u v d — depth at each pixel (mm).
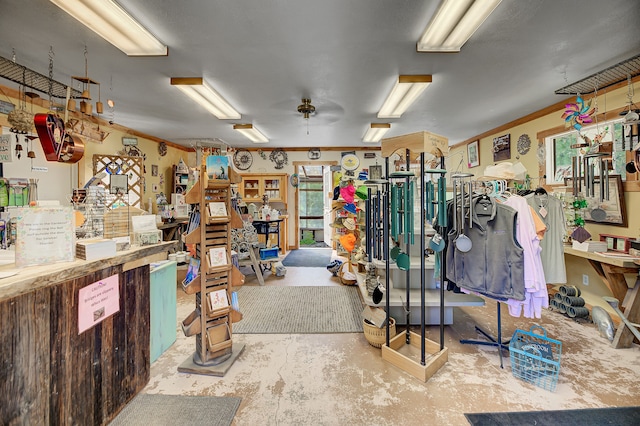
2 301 1151
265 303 3748
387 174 2336
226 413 1768
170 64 2715
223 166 2240
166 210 5723
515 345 2281
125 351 1850
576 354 2461
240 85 3230
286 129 5426
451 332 2916
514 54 2547
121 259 1740
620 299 2807
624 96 3055
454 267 2398
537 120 4266
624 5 1897
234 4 1879
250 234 4734
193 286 2229
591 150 2918
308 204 9992
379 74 2947
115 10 1896
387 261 2418
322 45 2393
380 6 1900
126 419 1721
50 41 2309
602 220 3135
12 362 1188
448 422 1697
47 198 3840
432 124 4984
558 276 2639
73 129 2350
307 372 2215
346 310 3498
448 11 1931
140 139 5668
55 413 1368
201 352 2264
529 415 1748
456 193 2346
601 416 1734
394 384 2062
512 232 2100
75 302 1485
